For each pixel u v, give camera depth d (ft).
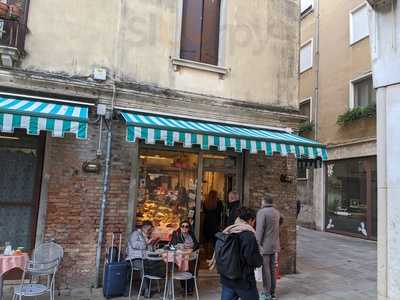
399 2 13.93
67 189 23.11
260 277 25.44
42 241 22.34
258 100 29.43
